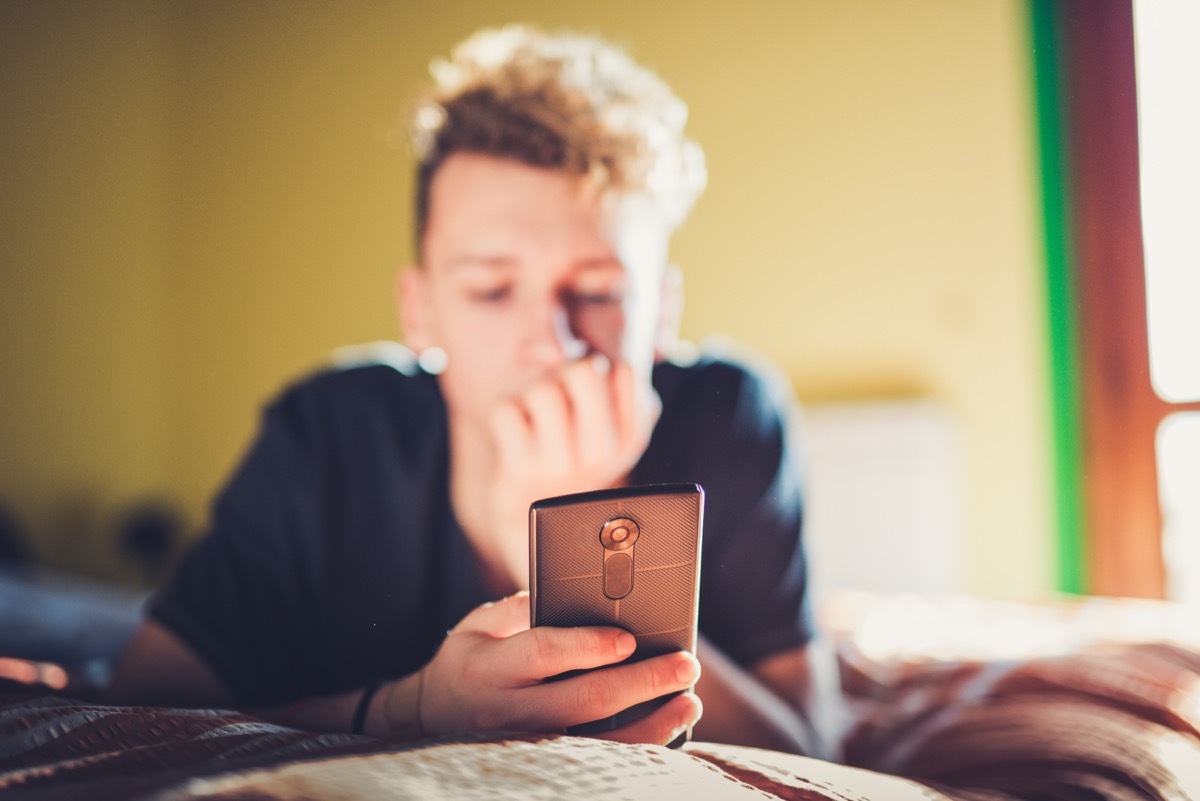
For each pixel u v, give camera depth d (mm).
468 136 1108
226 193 2465
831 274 2184
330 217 2391
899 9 2150
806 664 942
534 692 538
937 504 2041
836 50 2170
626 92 1130
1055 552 2096
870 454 2045
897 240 2168
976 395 2137
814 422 2057
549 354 1065
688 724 560
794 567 961
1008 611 1451
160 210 2504
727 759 555
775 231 2188
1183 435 1984
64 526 2395
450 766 457
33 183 2303
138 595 2273
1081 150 1976
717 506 966
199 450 2502
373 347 2373
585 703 531
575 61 1146
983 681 1043
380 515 1020
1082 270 2018
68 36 2361
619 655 532
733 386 1031
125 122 2459
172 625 980
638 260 1106
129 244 2477
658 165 1115
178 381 2510
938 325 2154
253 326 2449
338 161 2387
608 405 1042
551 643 527
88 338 2426
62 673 1073
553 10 2205
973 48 2117
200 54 2467
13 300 2281
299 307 2418
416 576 1000
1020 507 2113
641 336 1094
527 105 1097
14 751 521
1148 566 2016
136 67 2465
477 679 549
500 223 1094
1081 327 2033
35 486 2338
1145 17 1880
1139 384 2000
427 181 1147
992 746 849
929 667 1145
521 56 1153
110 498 2469
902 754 897
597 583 535
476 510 1022
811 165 2180
